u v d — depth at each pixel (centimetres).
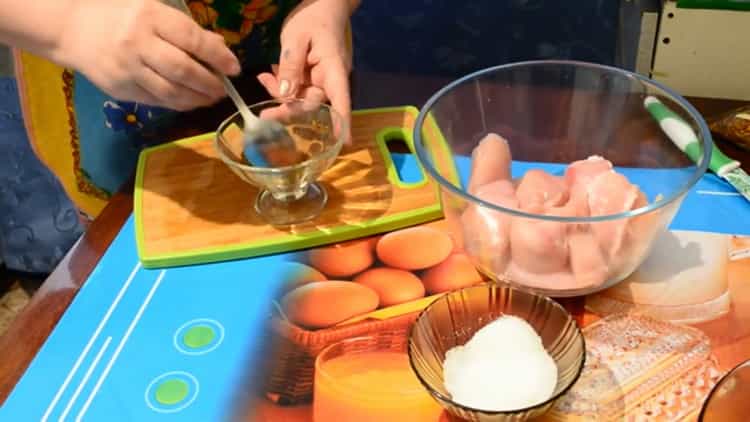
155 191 86
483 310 71
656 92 81
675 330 70
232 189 86
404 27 149
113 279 78
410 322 72
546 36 144
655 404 66
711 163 84
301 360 70
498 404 64
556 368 66
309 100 86
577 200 75
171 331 73
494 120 86
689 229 79
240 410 67
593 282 71
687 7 104
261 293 76
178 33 78
